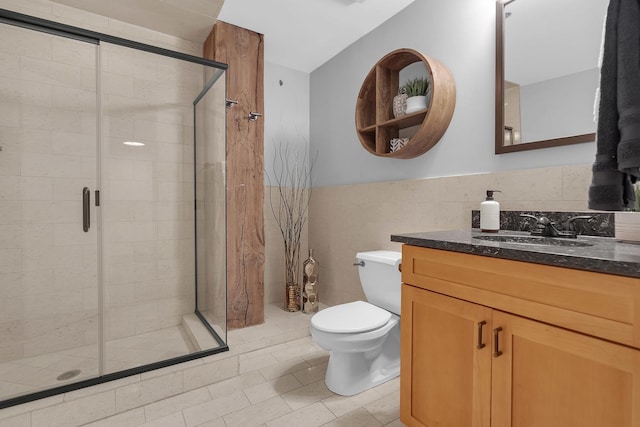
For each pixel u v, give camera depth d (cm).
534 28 149
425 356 122
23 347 184
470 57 177
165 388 166
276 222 298
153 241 232
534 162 150
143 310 228
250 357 209
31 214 189
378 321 165
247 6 215
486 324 101
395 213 222
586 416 79
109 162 216
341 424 145
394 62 210
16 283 185
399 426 143
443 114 182
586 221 127
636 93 86
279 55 282
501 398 97
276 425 145
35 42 184
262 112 252
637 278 70
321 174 300
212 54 238
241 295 242
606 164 95
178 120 239
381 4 213
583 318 79
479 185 171
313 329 164
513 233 142
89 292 196
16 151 186
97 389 153
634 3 89
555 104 141
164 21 227
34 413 138
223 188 212
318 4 213
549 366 86
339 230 275
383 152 213
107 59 211
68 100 195
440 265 117
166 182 236
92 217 198
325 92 294
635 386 71
